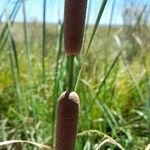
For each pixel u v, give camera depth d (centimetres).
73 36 16
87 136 46
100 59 64
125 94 63
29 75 44
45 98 55
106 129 54
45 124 52
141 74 66
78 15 16
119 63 74
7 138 49
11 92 60
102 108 50
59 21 54
